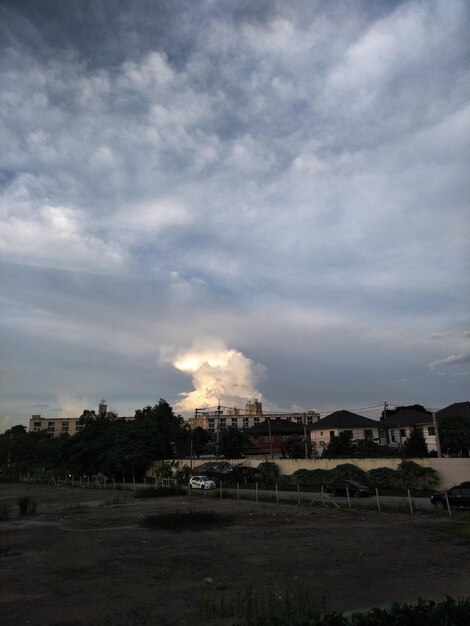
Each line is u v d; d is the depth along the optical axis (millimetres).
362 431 81312
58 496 45281
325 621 5531
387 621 5480
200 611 9133
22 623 8844
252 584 11406
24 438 98562
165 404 83188
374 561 13891
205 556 15023
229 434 76375
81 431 76500
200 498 39156
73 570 13305
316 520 23922
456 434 60156
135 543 17672
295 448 81000
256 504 33469
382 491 42625
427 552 15188
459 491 28016
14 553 15984
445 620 5434
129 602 10086
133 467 68125
